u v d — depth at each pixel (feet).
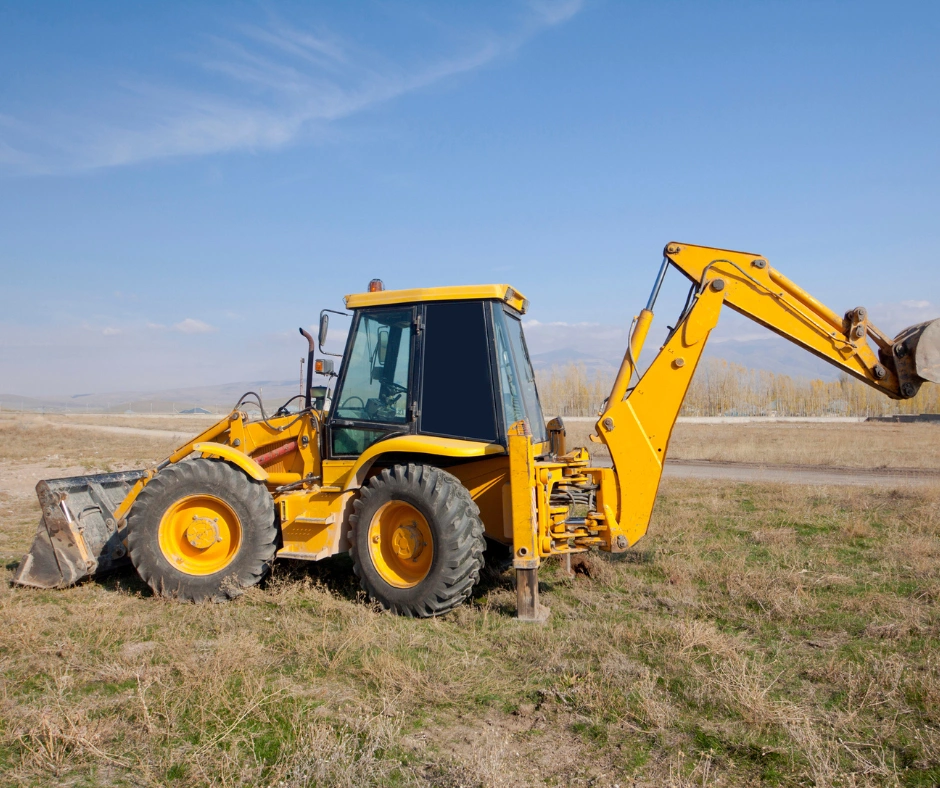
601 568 21.06
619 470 19.38
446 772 10.12
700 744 10.89
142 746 10.99
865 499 33.09
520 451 17.17
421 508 17.37
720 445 79.30
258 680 13.21
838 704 12.18
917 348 17.78
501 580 20.61
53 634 15.97
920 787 9.65
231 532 19.22
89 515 20.95
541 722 11.76
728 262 19.38
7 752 10.85
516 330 21.44
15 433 106.32
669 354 19.44
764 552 23.26
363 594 18.79
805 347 18.99
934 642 14.78
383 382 19.48
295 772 9.92
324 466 19.72
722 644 14.60
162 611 18.03
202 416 237.04
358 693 12.84
